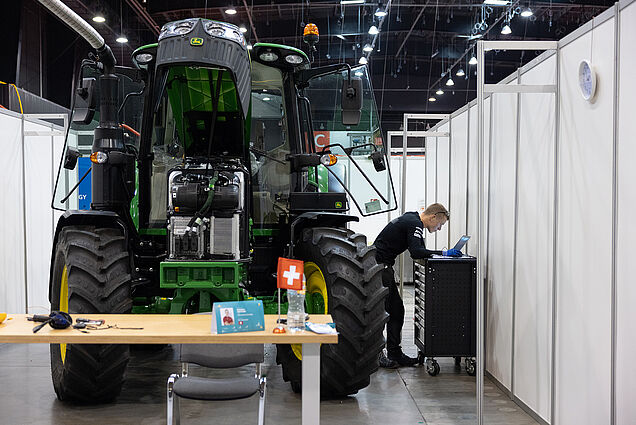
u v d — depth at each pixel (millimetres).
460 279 4309
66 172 6613
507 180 3893
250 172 3859
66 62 10031
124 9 10000
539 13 10250
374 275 3570
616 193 2574
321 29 10320
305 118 4305
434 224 4621
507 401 3773
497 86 3113
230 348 3016
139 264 4066
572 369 2967
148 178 4031
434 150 5938
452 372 4484
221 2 9227
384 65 12211
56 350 3729
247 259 3447
